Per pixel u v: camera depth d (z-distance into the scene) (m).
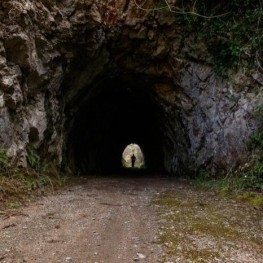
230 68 13.06
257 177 10.12
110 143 28.88
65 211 7.59
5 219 6.70
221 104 13.20
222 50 13.05
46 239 5.60
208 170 13.75
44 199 8.84
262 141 10.84
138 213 7.62
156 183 14.19
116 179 16.41
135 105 22.83
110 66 15.99
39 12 11.05
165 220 6.95
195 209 8.02
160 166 26.94
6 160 9.09
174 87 16.19
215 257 5.05
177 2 13.44
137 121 26.48
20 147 10.02
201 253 5.18
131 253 5.09
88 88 16.62
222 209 8.01
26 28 10.32
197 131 15.00
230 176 11.33
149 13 13.74
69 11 12.38
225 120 12.82
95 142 24.34
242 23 12.53
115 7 13.62
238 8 12.73
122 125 27.28
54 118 13.15
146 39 14.63
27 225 6.34
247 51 12.35
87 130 21.36
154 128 25.98
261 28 12.22
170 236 5.89
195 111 15.07
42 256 4.89
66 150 16.56
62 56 12.82
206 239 5.82
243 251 5.36
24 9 10.11
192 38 14.03
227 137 12.51
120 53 15.38
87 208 8.03
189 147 16.17
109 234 5.97
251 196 9.07
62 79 13.44
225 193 9.99
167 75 16.00
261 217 7.36
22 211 7.35
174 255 5.05
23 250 5.09
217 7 13.12
